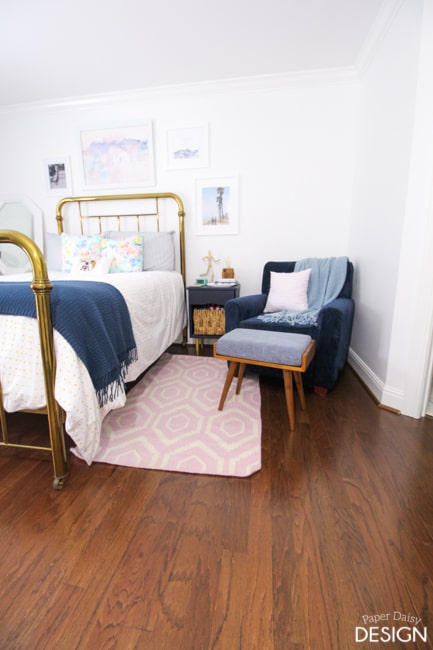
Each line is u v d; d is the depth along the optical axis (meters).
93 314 1.32
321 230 2.79
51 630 0.76
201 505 1.14
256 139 2.75
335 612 0.79
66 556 0.95
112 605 0.81
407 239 1.65
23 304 1.21
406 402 1.75
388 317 1.85
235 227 2.91
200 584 0.86
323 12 1.87
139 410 1.82
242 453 1.42
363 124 2.41
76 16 1.87
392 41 1.85
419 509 1.12
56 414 1.19
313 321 2.07
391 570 0.90
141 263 2.73
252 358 1.67
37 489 1.23
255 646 0.73
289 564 0.92
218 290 2.70
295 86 2.61
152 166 2.93
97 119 2.96
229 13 1.87
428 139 1.52
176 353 2.90
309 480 1.26
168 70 2.47
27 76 2.53
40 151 3.11
